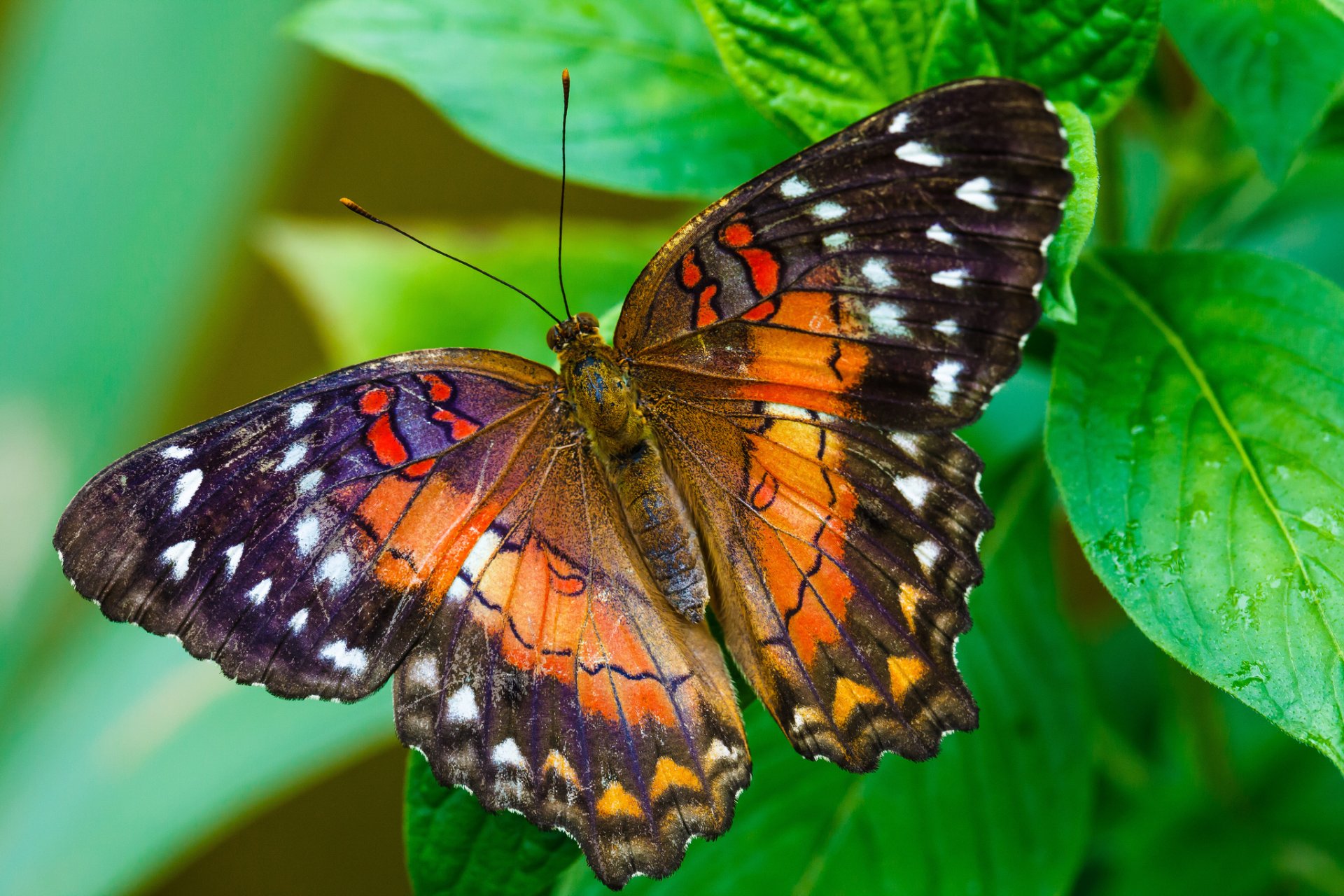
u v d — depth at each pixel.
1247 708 0.32
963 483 0.29
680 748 0.29
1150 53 0.28
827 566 0.29
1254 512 0.28
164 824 0.31
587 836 0.29
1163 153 0.30
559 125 0.30
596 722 0.29
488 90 0.30
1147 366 0.28
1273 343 0.28
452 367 0.29
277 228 0.31
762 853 0.29
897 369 0.29
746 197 0.29
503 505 0.29
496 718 0.29
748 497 0.29
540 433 0.30
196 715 0.32
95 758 0.32
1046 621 0.30
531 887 0.29
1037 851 0.29
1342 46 0.29
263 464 0.29
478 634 0.29
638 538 0.29
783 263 0.29
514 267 0.31
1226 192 0.31
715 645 0.29
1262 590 0.28
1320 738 0.28
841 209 0.28
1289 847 0.30
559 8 0.30
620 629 0.29
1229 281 0.29
